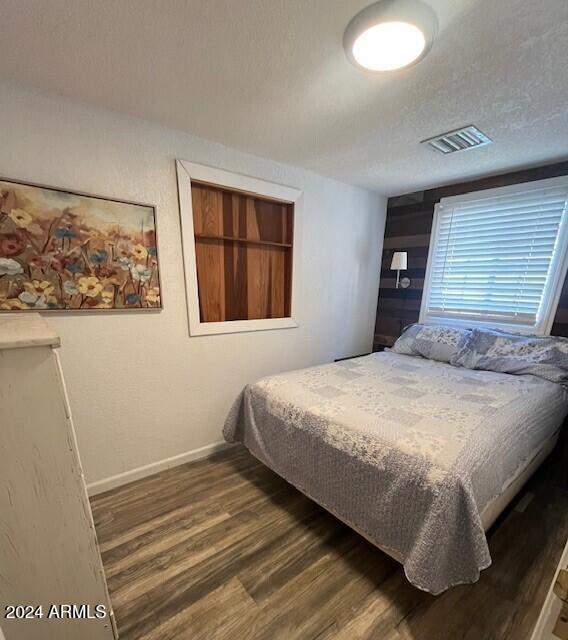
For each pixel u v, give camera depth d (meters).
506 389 1.80
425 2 0.94
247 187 2.16
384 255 3.43
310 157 2.22
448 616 1.14
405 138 1.88
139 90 1.41
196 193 2.03
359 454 1.26
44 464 0.63
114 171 1.64
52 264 1.51
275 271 2.57
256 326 2.44
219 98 1.48
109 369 1.77
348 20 1.01
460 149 2.04
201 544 1.46
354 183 2.85
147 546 1.44
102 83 1.36
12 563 0.64
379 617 1.13
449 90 1.38
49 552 0.68
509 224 2.46
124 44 1.11
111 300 1.71
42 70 1.26
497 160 2.21
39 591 0.69
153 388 1.96
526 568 1.34
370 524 1.24
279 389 1.79
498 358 2.23
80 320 1.64
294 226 2.52
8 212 1.38
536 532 1.54
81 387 1.70
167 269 1.91
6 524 0.62
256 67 1.25
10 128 1.35
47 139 1.44
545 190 2.25
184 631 1.08
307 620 1.12
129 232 1.71
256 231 2.39
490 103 1.49
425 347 2.62
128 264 1.73
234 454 2.29
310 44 1.11
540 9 0.94
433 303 3.03
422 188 2.97
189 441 2.18
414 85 1.35
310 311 2.83
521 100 1.45
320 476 1.44
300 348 2.83
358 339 3.43
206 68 1.26
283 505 1.74
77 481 0.68
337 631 1.08
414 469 1.09
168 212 1.86
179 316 2.01
